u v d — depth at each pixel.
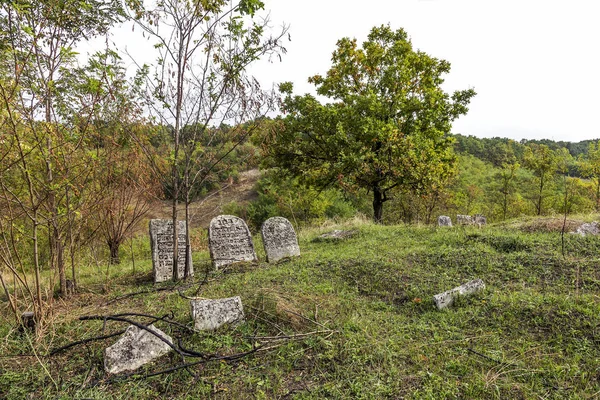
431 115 16.36
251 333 4.32
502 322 4.45
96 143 6.15
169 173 7.30
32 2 4.75
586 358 3.58
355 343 3.97
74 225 6.53
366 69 17.69
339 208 26.73
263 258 9.09
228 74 6.51
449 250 7.45
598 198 20.52
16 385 3.46
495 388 3.18
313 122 16.80
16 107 4.08
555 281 5.58
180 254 7.63
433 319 4.71
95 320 4.86
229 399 3.20
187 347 4.01
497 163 58.56
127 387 3.39
